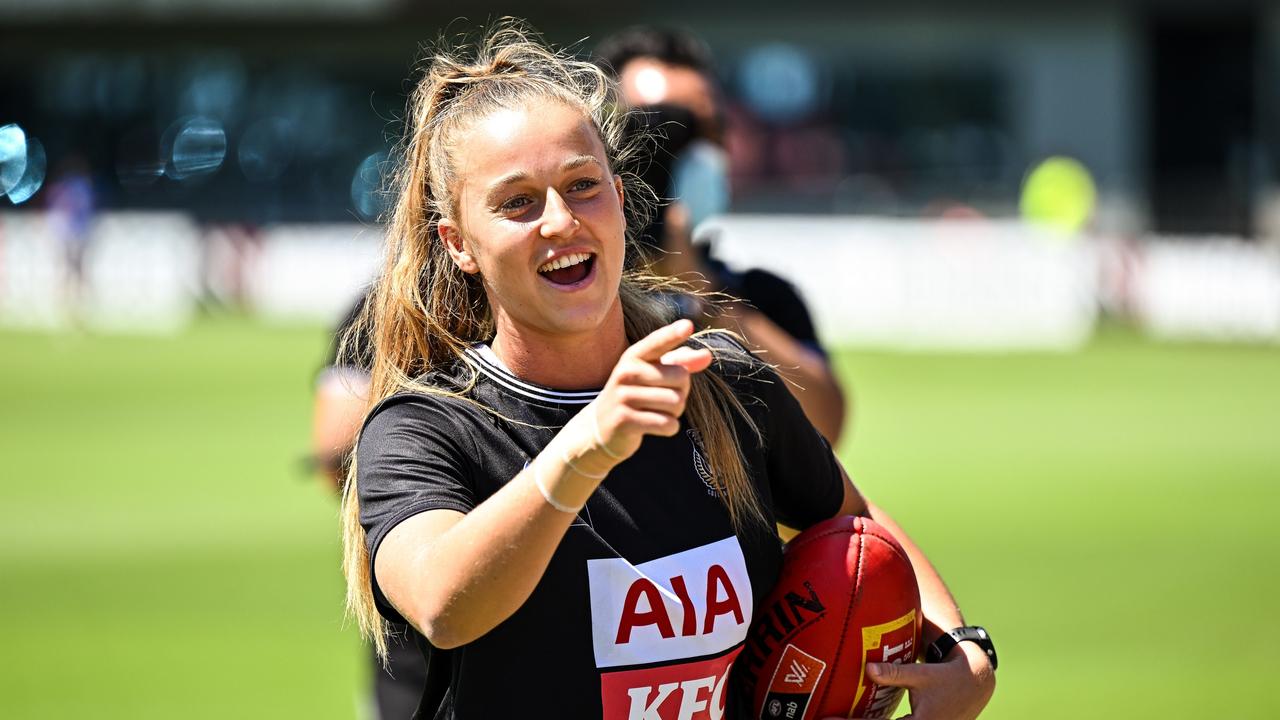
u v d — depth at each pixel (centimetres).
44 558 1160
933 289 2914
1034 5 4050
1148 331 2945
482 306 325
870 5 4072
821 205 3888
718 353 331
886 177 4153
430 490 291
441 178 307
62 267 3155
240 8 4206
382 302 329
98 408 1997
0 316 3272
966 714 339
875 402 2080
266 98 4456
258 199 4328
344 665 876
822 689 334
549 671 296
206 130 4434
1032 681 828
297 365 2459
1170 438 1766
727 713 331
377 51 4334
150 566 1134
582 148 297
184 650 903
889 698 342
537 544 268
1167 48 4297
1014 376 2369
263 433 1780
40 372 2402
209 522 1296
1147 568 1116
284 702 795
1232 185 3741
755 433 327
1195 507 1356
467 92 312
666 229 452
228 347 2731
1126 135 4097
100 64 4438
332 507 1348
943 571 1105
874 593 336
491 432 304
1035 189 3344
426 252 323
